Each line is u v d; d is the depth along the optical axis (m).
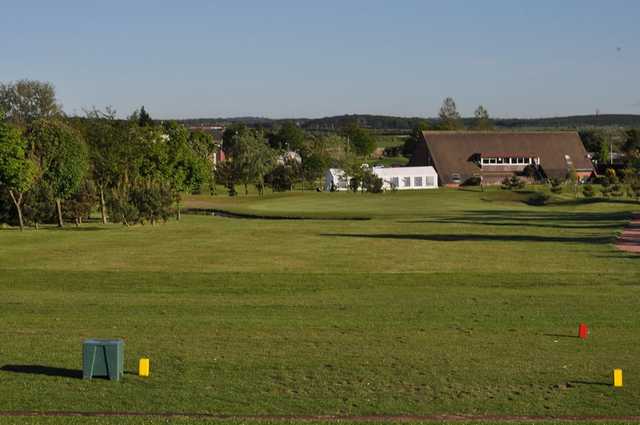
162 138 87.00
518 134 160.38
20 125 82.12
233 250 48.78
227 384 17.64
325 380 18.02
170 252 47.44
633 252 48.19
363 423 15.12
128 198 72.38
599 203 100.56
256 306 27.66
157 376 18.20
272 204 102.44
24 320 24.70
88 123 82.25
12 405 16.02
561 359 20.00
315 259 44.28
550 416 15.76
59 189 72.12
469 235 60.78
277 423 15.01
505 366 19.28
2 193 68.38
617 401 16.72
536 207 97.69
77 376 18.14
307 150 160.38
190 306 27.59
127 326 23.75
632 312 26.48
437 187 141.50
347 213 88.31
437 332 23.09
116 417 15.25
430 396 16.97
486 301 28.88
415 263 42.56
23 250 48.06
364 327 23.77
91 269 38.91
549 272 38.38
